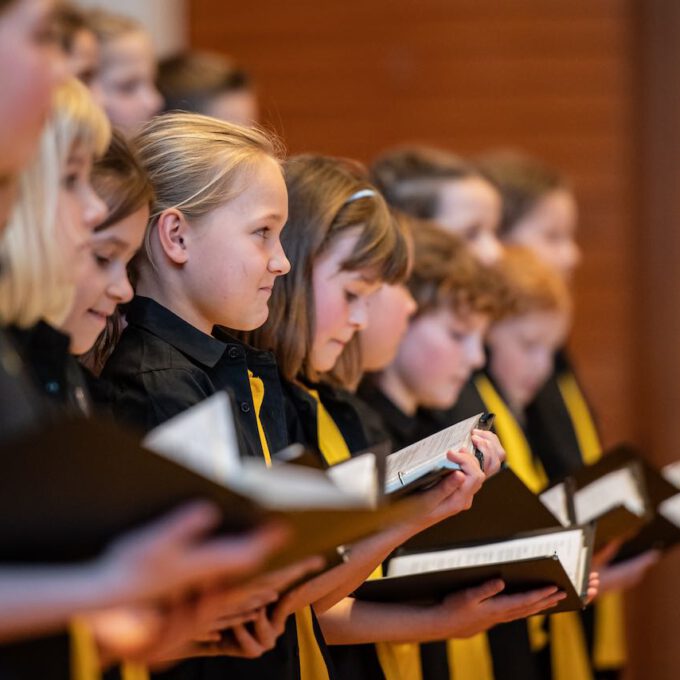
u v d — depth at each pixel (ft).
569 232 40.57
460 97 49.19
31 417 12.98
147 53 35.27
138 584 11.31
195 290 18.94
